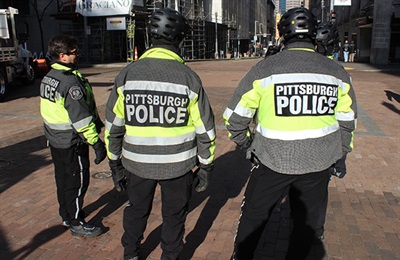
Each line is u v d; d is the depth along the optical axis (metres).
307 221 2.59
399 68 25.06
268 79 2.40
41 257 3.29
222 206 4.29
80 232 3.57
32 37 34.75
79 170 3.44
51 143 3.39
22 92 14.21
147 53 2.65
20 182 5.02
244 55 64.81
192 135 2.70
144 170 2.62
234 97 2.54
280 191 2.53
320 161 2.38
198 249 3.40
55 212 4.14
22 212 4.14
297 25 2.43
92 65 28.92
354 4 36.47
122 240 2.94
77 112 3.12
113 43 34.75
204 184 2.87
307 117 2.35
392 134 7.54
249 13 83.19
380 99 12.10
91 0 29.98
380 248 3.39
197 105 2.62
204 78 19.78
